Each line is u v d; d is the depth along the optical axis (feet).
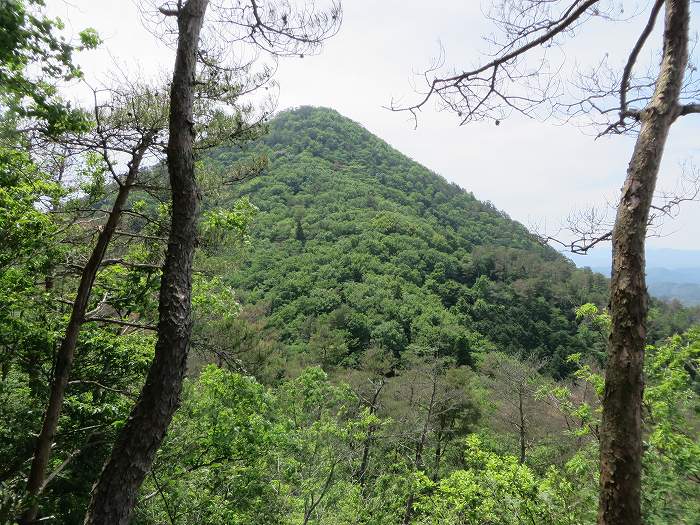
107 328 24.31
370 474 46.37
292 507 30.81
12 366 23.58
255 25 12.91
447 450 71.82
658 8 8.94
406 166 280.92
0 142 16.55
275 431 27.40
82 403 21.75
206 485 27.43
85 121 15.40
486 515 21.95
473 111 11.08
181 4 11.09
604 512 6.96
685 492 12.57
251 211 26.32
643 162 7.64
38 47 12.92
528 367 75.61
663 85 7.86
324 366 99.71
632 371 7.06
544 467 50.14
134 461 9.56
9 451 20.81
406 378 80.74
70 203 21.27
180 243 10.50
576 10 9.06
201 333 32.71
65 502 21.16
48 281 21.59
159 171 19.48
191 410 26.94
